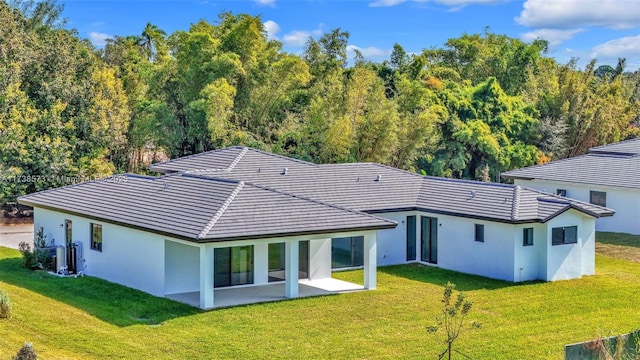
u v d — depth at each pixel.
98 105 47.59
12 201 44.72
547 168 48.16
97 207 29.83
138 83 56.41
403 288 28.64
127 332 21.66
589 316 25.17
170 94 56.03
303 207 27.72
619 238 41.78
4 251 34.81
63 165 44.91
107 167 47.97
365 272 28.31
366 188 35.41
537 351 20.95
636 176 43.75
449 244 32.91
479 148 61.72
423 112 57.88
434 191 35.34
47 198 32.81
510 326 23.61
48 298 25.17
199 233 24.30
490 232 31.11
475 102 64.19
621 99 74.50
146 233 26.88
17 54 45.31
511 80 76.56
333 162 53.88
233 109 55.25
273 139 55.50
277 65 55.44
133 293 26.66
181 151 55.31
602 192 44.12
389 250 33.91
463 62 82.19
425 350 20.80
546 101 69.81
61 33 50.25
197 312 24.22
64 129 46.03
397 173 37.97
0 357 18.23
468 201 32.94
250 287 28.28
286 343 21.17
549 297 27.80
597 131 68.44
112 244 28.61
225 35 56.31
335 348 20.83
